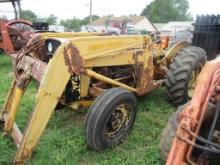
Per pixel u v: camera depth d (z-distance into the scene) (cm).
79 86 396
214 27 680
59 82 344
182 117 246
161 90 602
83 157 371
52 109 341
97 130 361
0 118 407
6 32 902
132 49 443
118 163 358
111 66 430
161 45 551
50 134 416
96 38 385
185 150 241
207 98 242
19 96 380
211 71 244
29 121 328
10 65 942
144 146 400
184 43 575
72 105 412
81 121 468
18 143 348
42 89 331
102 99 365
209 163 282
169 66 541
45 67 356
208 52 696
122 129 397
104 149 381
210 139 246
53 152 372
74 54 356
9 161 348
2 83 692
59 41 372
